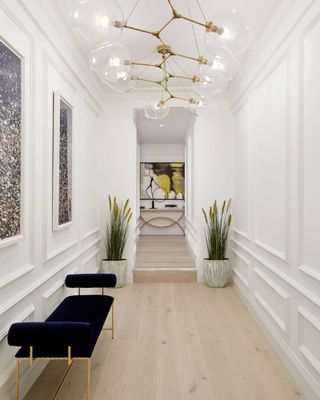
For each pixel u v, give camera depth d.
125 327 3.02
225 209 4.57
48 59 2.38
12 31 1.82
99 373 2.23
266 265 2.78
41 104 2.26
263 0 2.45
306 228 2.03
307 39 2.01
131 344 2.67
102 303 2.49
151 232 8.55
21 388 1.92
